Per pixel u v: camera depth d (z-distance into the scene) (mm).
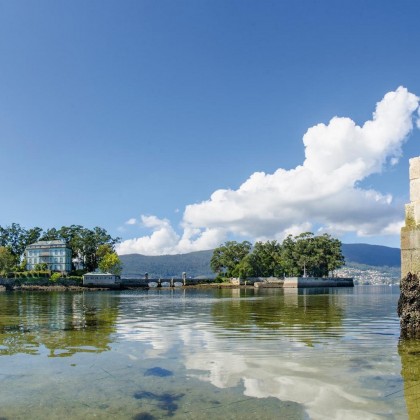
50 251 167375
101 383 8688
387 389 8141
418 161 15234
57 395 7918
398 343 13102
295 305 35406
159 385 8516
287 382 8672
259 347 12531
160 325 18922
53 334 15820
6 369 9898
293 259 161625
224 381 8789
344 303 38719
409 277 15148
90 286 139125
